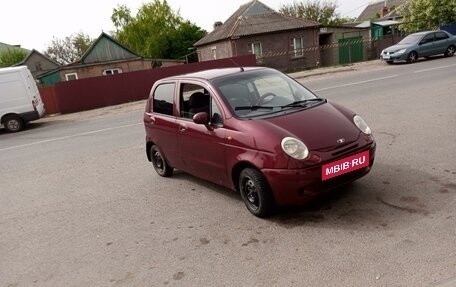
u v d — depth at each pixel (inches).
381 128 286.5
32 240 177.2
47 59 1876.2
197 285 125.0
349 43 1229.7
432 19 1170.0
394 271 116.6
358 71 792.3
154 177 246.8
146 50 2167.8
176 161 220.5
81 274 141.9
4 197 248.5
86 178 265.6
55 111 804.6
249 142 159.8
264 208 160.6
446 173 183.0
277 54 1209.4
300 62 1224.2
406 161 206.4
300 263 128.0
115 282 133.6
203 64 891.4
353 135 159.2
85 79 789.2
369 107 372.8
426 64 703.7
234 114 172.7
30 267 152.6
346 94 480.1
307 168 146.8
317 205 168.7
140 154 312.8
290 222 157.6
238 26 1213.7
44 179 278.5
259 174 158.7
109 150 343.3
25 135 529.7
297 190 148.6
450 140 232.1
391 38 1213.7
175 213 185.0
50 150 384.2
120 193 225.1
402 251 126.0
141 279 133.1
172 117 214.4
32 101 591.8
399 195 166.6
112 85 811.4
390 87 480.7
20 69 587.8
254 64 943.0
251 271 128.0
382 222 146.3
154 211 191.2
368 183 183.5
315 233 145.7
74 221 192.5
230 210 178.9
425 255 122.0
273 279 121.8
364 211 157.1
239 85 187.8
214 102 182.1
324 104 180.4
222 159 177.5
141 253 150.9
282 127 157.2
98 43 1432.1
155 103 233.8
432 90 414.9
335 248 133.6
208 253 143.7
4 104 574.2
